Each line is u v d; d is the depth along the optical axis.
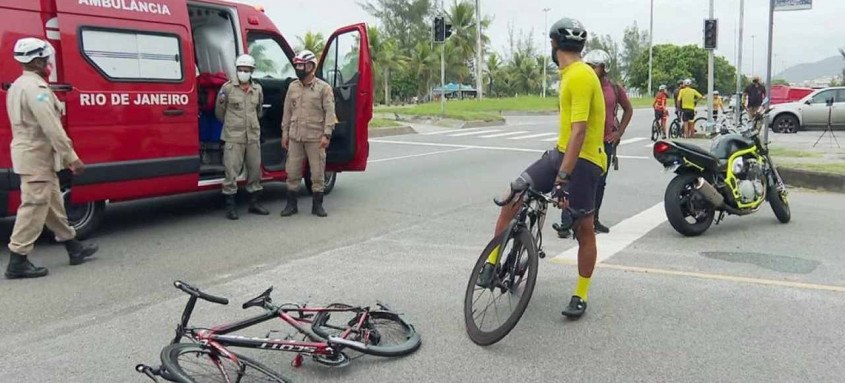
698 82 82.56
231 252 6.79
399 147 17.42
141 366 3.59
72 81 6.68
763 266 6.20
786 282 5.71
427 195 10.08
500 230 4.99
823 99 23.02
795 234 7.50
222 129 8.30
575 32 4.54
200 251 6.82
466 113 30.11
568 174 4.47
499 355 4.32
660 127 20.33
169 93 7.52
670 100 55.91
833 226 7.91
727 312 5.02
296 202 8.66
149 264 6.35
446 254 6.69
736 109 21.48
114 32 7.02
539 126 26.77
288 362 4.23
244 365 3.72
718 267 6.17
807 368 4.10
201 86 8.98
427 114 28.98
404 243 7.16
